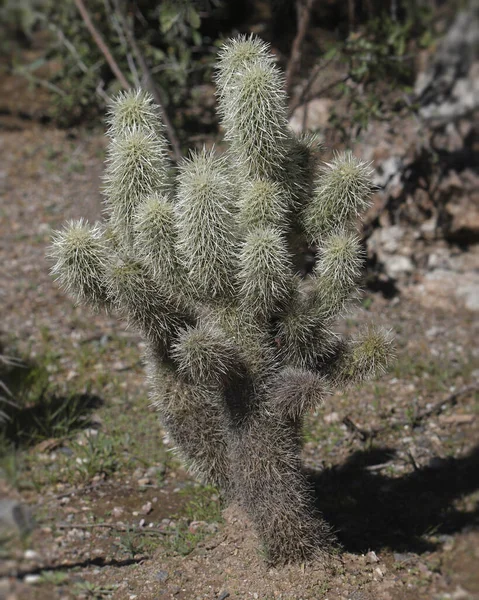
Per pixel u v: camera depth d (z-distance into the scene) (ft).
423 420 13.29
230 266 8.43
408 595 8.91
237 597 8.96
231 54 8.75
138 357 15.10
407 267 17.61
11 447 11.71
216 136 19.03
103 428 12.82
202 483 11.10
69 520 10.40
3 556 9.29
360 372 9.00
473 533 10.00
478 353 15.38
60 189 20.68
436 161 16.63
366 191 8.76
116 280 8.48
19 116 25.11
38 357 14.70
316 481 11.64
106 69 22.41
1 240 18.86
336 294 8.73
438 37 18.74
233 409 8.96
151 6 21.91
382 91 17.25
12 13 27.55
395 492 11.33
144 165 8.70
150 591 9.09
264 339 8.88
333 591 8.98
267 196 8.42
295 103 16.28
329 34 18.75
